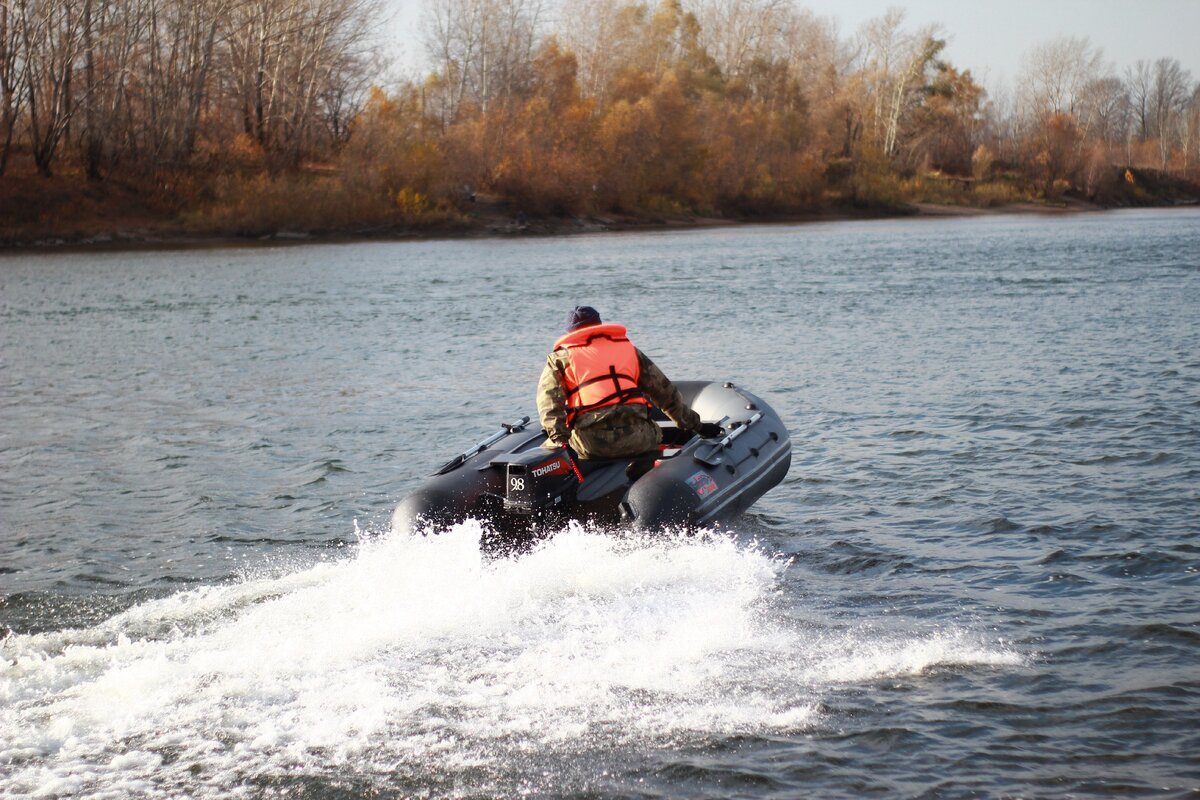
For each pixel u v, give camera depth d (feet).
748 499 25.55
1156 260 111.96
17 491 32.86
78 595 23.06
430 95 273.13
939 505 28.02
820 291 90.17
